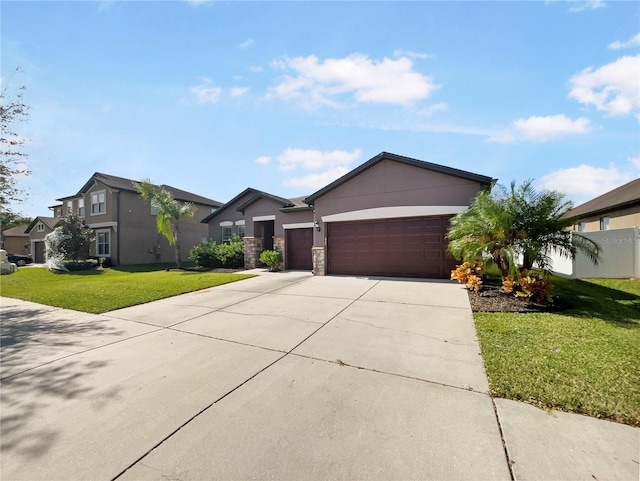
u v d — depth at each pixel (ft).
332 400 9.66
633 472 6.41
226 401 9.73
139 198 75.61
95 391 10.55
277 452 7.32
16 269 67.36
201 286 33.24
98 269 65.00
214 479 6.53
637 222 50.26
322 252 40.16
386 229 37.04
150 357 13.60
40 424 8.65
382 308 21.57
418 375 11.28
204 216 90.12
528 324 16.98
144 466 6.95
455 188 33.06
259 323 18.65
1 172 31.01
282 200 51.90
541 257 23.12
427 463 6.84
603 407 8.72
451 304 22.21
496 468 6.63
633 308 20.81
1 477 6.68
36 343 15.72
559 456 6.93
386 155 35.40
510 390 9.83
